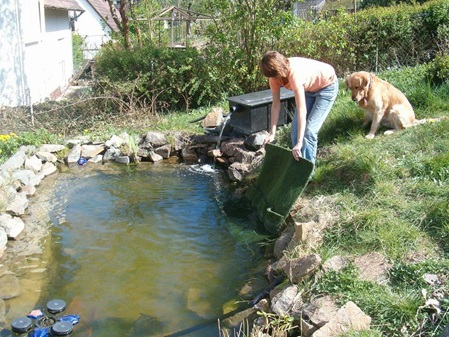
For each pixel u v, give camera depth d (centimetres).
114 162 710
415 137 478
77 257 436
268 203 472
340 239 360
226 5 840
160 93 852
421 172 415
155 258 430
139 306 359
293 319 300
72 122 787
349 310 276
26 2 983
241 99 642
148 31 1302
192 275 399
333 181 450
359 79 501
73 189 606
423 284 293
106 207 547
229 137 696
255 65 867
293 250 361
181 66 850
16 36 915
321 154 509
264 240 448
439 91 612
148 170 674
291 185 438
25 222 512
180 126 755
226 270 405
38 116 788
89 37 2428
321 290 310
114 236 475
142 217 518
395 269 310
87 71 1614
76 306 361
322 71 437
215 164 686
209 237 467
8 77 920
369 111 524
